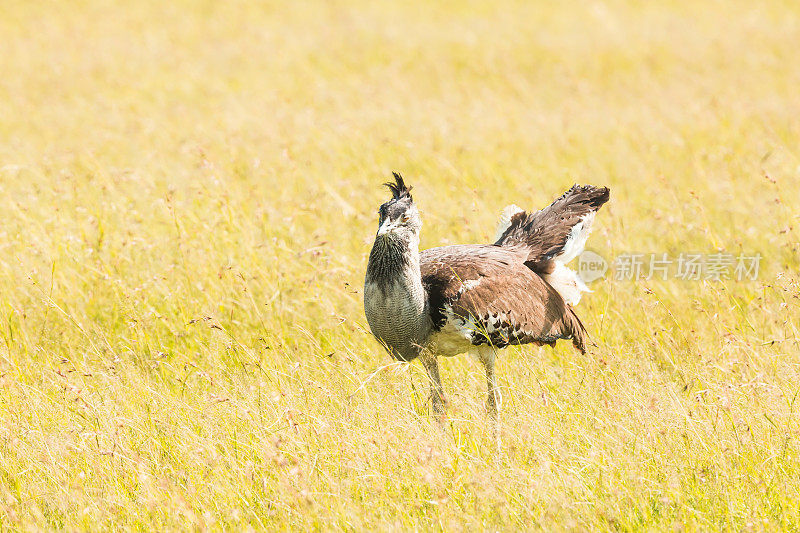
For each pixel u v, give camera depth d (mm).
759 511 15516
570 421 18828
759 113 44219
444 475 16828
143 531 16016
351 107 48469
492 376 20094
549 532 15094
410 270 18500
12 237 28453
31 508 16281
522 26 73625
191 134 41844
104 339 23234
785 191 31359
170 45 67812
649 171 36062
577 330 21641
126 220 29234
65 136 43938
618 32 69688
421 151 39156
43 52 64125
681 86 52188
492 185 34625
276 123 43594
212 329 23281
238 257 26953
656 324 23062
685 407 18625
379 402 19172
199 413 19281
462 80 55844
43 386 20922
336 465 17172
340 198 31234
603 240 27531
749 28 68750
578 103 48719
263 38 69875
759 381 18609
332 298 25125
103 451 17344
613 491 16016
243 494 16609
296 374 21109
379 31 72062
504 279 20000
